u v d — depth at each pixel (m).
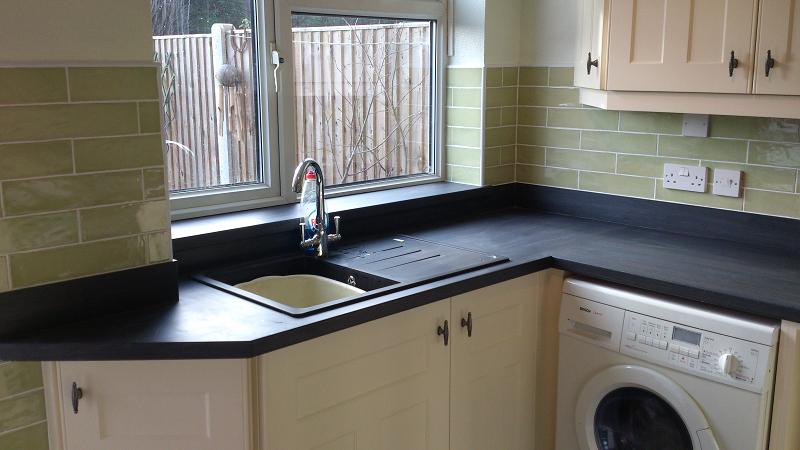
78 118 1.69
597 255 2.35
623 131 2.77
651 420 2.20
